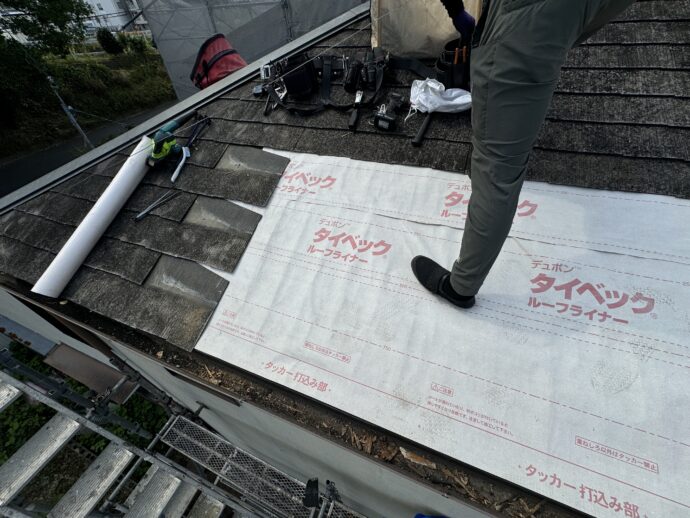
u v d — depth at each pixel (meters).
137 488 3.56
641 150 2.05
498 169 1.34
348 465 2.13
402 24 2.74
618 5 1.31
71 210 3.00
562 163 2.13
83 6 11.34
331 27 3.52
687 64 2.27
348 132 2.74
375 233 2.24
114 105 12.88
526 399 1.57
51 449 2.26
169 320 2.23
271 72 3.21
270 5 6.68
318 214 2.41
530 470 1.43
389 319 1.91
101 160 3.29
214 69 5.14
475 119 1.38
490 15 1.21
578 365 1.60
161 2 6.78
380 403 1.69
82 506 2.40
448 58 2.55
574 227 1.95
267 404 1.83
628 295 1.71
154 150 2.90
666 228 1.83
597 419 1.47
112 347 3.07
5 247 2.95
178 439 2.95
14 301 3.88
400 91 2.83
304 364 1.88
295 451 2.60
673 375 1.50
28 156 10.88
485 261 1.53
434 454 1.55
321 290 2.10
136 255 2.58
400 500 2.13
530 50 1.12
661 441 1.39
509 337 1.73
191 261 2.43
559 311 1.75
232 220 2.55
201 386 2.42
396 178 2.41
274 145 2.86
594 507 1.33
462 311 1.86
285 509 2.60
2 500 2.11
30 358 5.45
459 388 1.65
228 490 4.21
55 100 11.48
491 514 1.40
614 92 2.29
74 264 2.57
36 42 10.83
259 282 2.23
